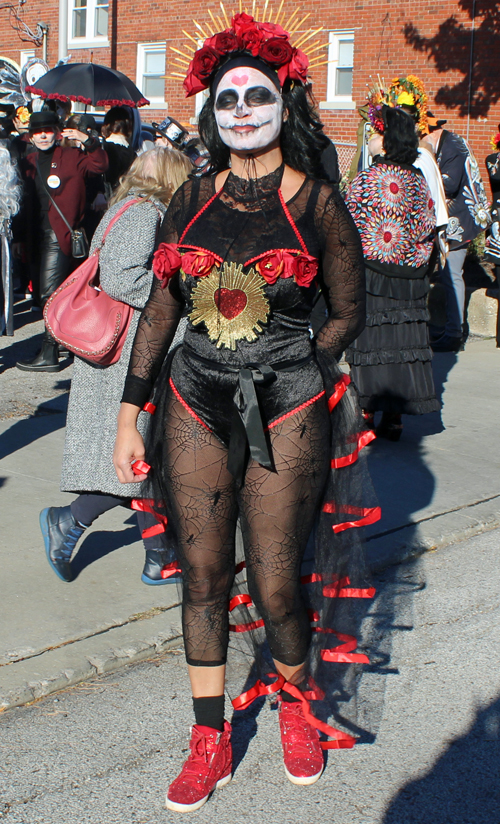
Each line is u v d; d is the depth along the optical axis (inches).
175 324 97.1
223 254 88.9
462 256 335.9
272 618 95.3
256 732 110.2
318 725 99.1
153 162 132.6
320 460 92.9
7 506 176.9
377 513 104.8
